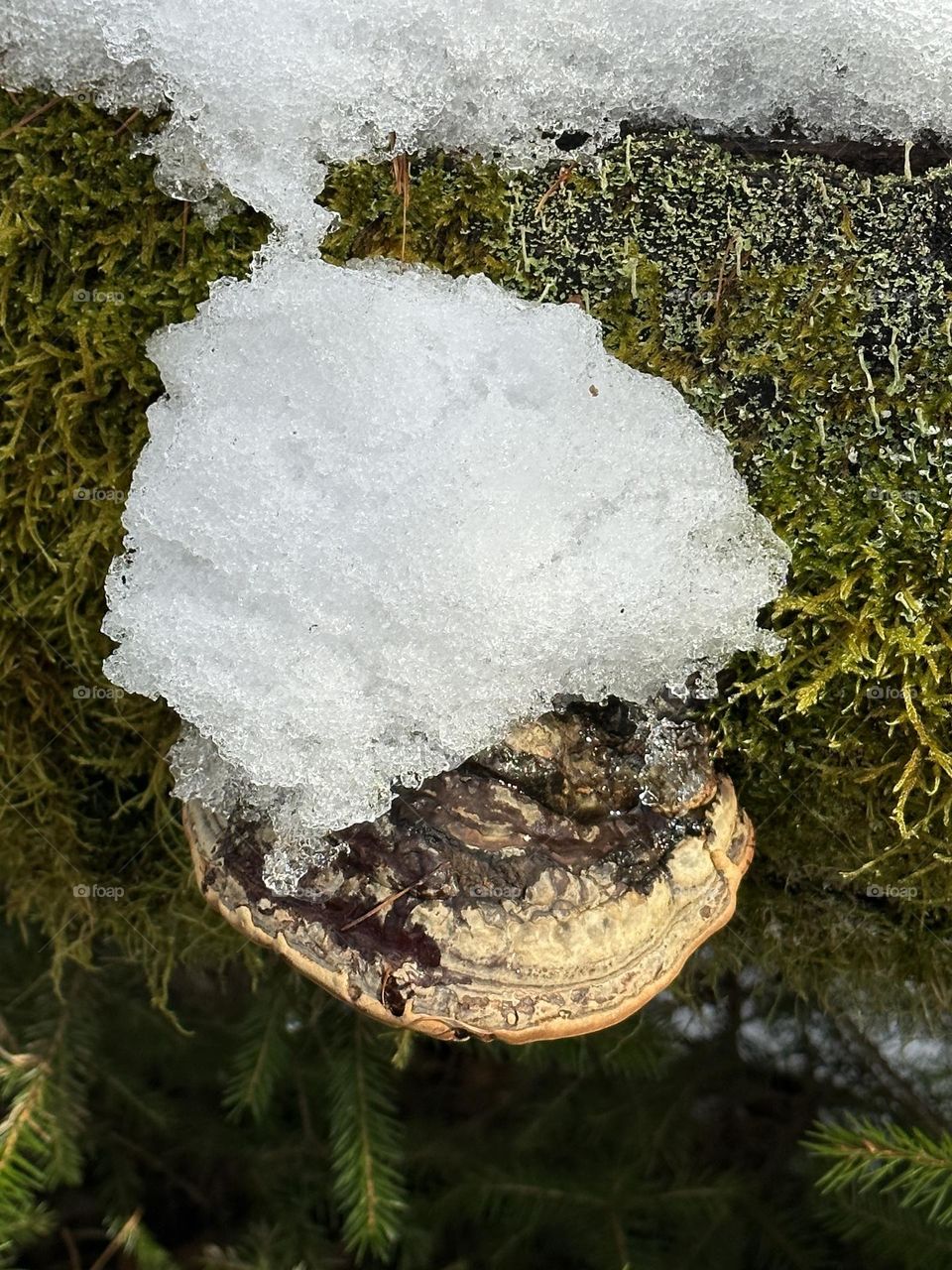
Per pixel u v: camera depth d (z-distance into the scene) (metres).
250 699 0.29
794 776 0.34
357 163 0.29
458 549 0.28
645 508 0.29
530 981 0.29
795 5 0.27
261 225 0.30
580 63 0.28
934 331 0.29
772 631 0.31
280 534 0.28
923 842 0.34
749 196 0.29
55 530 0.33
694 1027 0.49
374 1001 0.29
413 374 0.28
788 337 0.30
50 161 0.29
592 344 0.29
